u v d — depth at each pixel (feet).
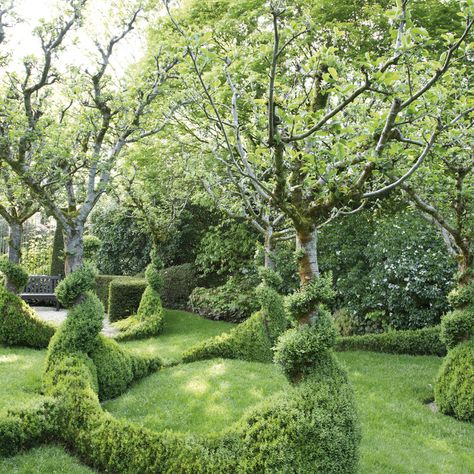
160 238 36.37
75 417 15.44
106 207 53.06
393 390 21.03
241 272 40.11
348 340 28.35
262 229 26.81
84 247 24.43
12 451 14.48
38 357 24.63
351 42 29.86
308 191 13.82
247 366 23.45
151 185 36.52
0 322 26.48
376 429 16.96
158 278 34.86
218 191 28.78
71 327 19.13
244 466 11.62
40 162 22.27
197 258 43.27
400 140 13.74
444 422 17.90
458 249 21.38
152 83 26.27
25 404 15.62
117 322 36.52
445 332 19.58
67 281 19.63
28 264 60.70
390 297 28.91
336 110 10.93
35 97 25.22
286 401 11.93
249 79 18.25
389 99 12.39
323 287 12.23
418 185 19.89
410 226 29.86
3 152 21.58
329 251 34.17
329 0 29.17
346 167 13.78
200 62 13.66
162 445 13.09
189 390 19.89
